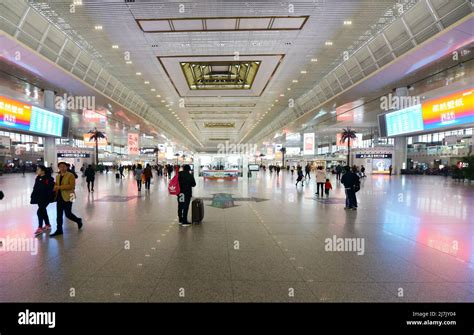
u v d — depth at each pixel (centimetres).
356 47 1617
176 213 830
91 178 1405
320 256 455
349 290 339
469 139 3750
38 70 1527
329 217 779
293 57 1755
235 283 356
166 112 3744
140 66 1938
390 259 441
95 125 4025
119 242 528
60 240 540
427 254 465
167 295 326
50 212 853
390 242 533
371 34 1445
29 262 422
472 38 1102
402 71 1527
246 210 892
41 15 1267
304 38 1480
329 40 1510
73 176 608
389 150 4266
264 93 2664
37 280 361
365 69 1714
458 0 1052
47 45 1450
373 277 375
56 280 362
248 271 393
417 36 1270
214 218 759
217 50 1652
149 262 425
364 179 2786
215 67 2338
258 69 2000
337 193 1415
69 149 4878
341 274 384
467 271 395
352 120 3503
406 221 725
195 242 530
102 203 1034
